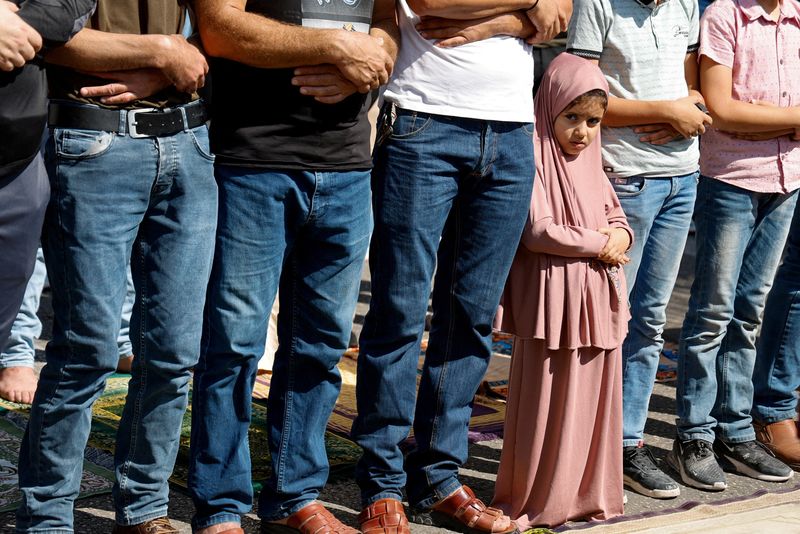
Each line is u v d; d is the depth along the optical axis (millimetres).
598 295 3539
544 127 3566
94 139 2658
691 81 4195
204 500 3100
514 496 3641
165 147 2746
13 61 2369
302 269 3127
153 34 2730
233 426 3105
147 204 2785
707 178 4207
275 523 3293
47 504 2891
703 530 3717
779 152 4188
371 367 3367
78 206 2686
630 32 3766
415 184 3225
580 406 3588
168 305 2857
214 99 2973
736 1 4199
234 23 2811
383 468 3406
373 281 3379
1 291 2592
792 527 3811
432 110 3201
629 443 4094
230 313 3002
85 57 2590
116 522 3086
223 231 2982
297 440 3229
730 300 4184
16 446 3961
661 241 3965
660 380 5562
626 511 3873
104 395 4625
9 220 2523
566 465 3555
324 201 3006
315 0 2936
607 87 3551
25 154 2494
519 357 3602
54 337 2830
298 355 3186
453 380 3492
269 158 2922
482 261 3375
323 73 2883
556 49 3918
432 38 3203
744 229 4188
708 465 4188
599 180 3643
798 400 4848
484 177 3307
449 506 3537
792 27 4230
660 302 4020
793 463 4504
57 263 2744
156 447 3006
